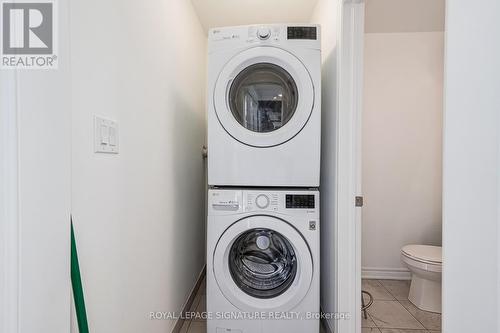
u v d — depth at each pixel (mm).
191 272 1951
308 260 1343
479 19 486
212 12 2020
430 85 2344
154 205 1232
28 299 477
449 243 562
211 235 1385
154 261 1232
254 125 1484
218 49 1394
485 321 474
